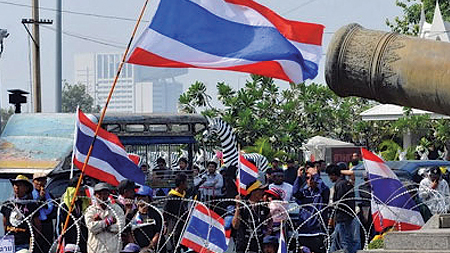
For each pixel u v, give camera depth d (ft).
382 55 34.71
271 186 65.41
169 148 106.01
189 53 57.16
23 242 58.29
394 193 60.23
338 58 35.32
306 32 59.26
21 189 59.21
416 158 146.10
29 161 85.71
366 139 170.40
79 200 59.62
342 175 69.97
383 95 35.12
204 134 108.06
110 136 60.49
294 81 59.26
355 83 35.42
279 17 58.65
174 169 98.63
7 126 90.33
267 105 149.69
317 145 144.66
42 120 89.35
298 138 149.79
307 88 159.63
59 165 85.20
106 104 54.03
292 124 148.77
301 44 59.36
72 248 54.29
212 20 57.52
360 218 68.13
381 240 59.21
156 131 103.24
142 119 101.45
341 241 67.82
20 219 58.08
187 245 55.31
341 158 142.92
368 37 35.29
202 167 111.45
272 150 137.28
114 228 54.24
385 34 35.29
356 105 173.06
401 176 81.61
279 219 62.03
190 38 57.21
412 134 168.96
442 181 74.49
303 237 66.90
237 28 58.08
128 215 60.39
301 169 78.33
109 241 54.03
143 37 56.34
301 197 69.10
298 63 58.80
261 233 62.44
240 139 145.18
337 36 35.73
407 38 34.99
